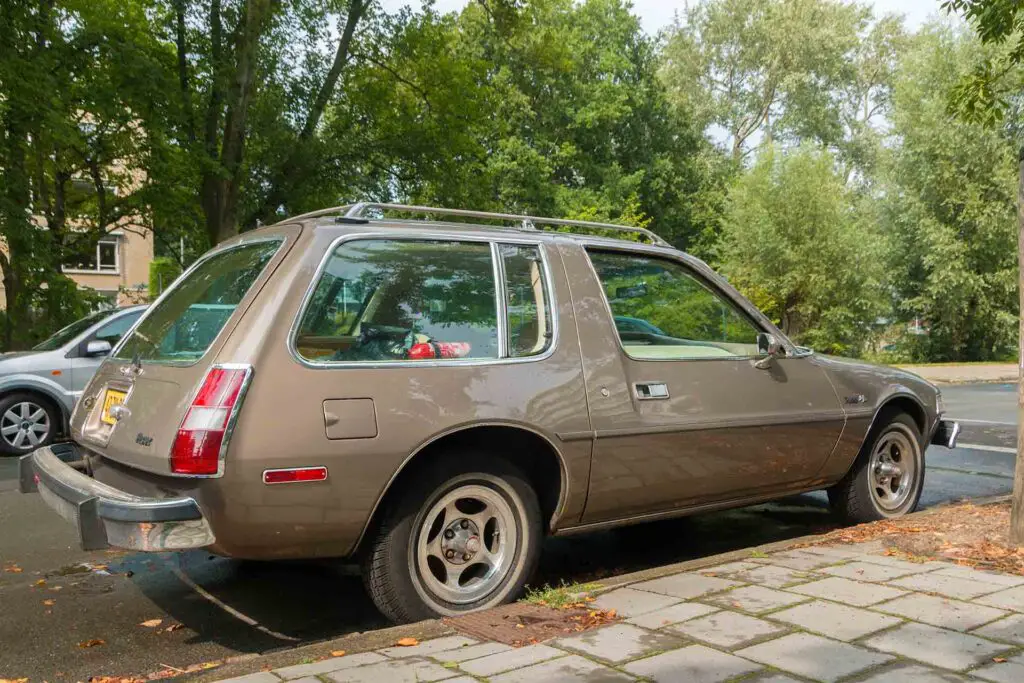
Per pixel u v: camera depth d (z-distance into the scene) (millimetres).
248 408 3398
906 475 5898
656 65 42188
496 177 33750
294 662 3242
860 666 2994
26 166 18047
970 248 33031
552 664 3074
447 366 3877
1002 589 3855
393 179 23359
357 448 3547
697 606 3711
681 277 4934
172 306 4332
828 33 45844
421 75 22500
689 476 4598
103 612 4352
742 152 49219
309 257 3730
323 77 21766
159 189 20297
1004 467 8961
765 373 5000
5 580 4930
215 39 19266
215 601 4535
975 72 7449
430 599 3781
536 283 4324
